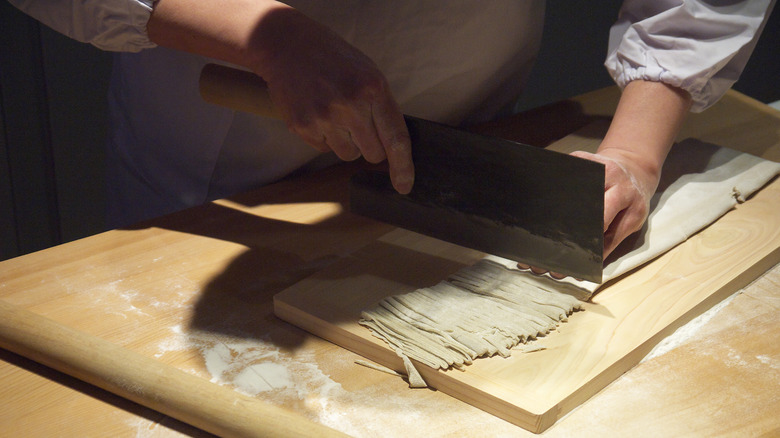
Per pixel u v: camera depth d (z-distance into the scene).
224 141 1.19
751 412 0.68
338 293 0.83
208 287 0.87
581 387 0.68
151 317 0.81
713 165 1.16
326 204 1.09
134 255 0.93
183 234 0.99
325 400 0.70
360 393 0.71
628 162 0.96
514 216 0.83
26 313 0.74
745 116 1.42
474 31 1.21
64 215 2.04
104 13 0.86
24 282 0.87
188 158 1.25
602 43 2.54
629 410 0.69
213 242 0.97
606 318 0.79
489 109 1.49
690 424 0.67
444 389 0.71
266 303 0.85
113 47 0.93
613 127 1.04
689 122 1.39
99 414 0.68
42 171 1.92
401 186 0.87
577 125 1.40
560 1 2.45
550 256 0.82
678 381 0.73
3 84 1.76
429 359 0.71
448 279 0.85
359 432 0.66
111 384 0.68
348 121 0.81
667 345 0.78
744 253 0.93
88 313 0.81
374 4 1.10
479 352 0.72
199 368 0.74
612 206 0.88
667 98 1.04
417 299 0.80
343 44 0.82
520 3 1.25
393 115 0.83
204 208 1.06
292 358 0.76
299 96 0.81
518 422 0.67
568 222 0.79
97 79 1.92
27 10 0.87
